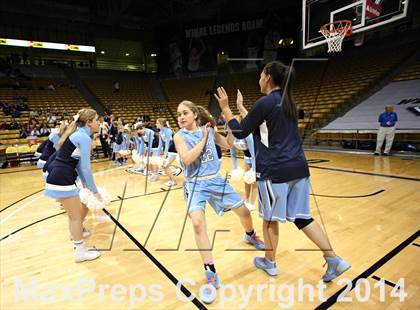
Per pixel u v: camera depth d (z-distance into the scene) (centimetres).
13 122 922
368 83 990
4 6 1380
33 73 1457
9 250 236
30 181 533
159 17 1656
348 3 541
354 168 520
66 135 207
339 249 215
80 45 1631
